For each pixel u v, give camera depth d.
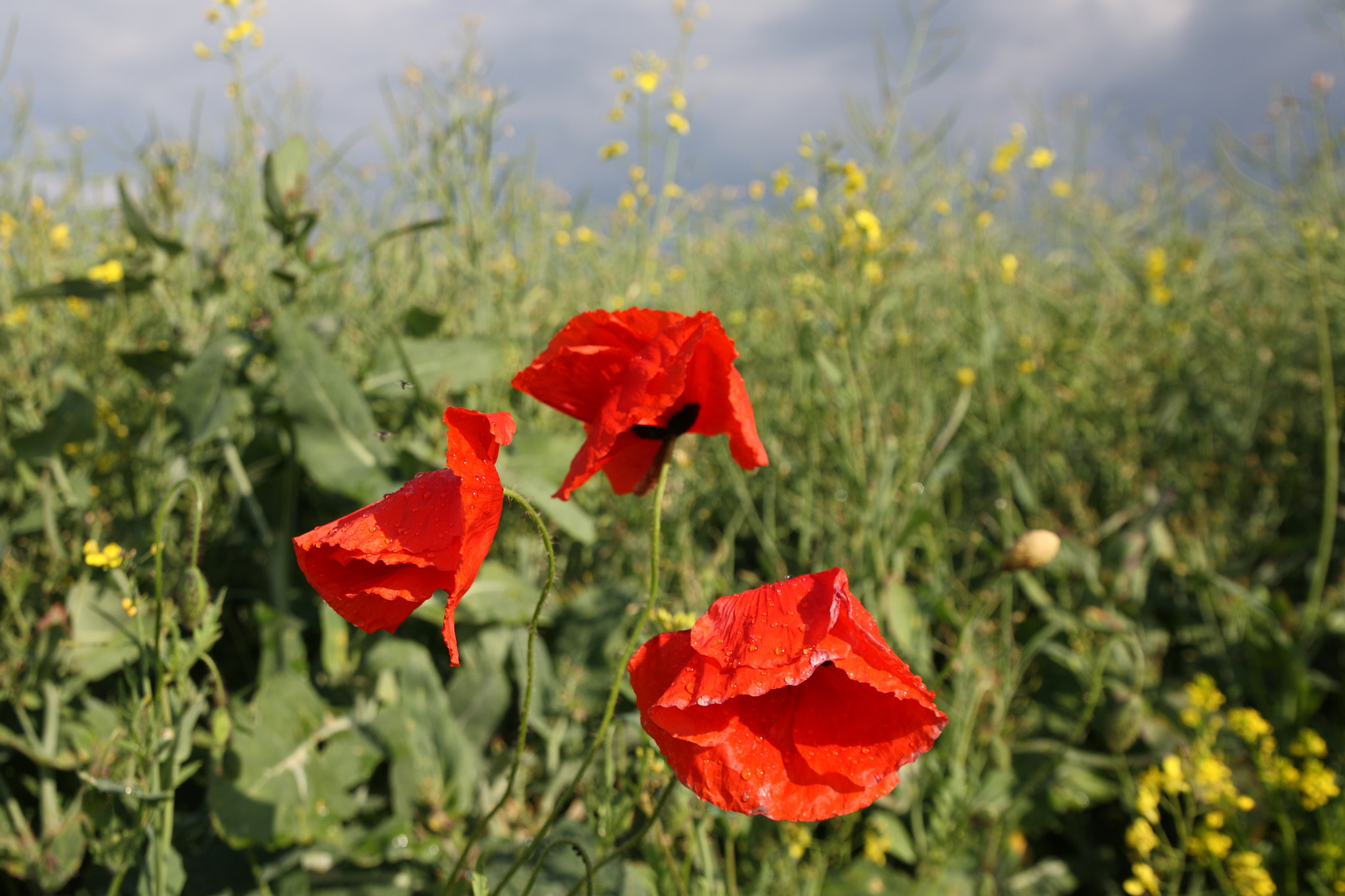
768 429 0.70
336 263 0.57
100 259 0.84
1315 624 0.67
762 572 0.73
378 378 0.58
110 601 0.48
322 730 0.46
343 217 0.83
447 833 0.46
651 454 0.31
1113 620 0.61
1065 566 0.69
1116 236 1.19
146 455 0.58
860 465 0.60
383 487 0.51
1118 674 0.63
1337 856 0.50
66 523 0.53
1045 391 0.91
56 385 0.65
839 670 0.26
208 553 0.55
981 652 0.56
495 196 0.68
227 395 0.52
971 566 0.73
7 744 0.44
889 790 0.25
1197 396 1.01
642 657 0.26
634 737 0.47
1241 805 0.49
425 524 0.25
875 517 0.57
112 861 0.34
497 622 0.56
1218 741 0.61
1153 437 0.93
